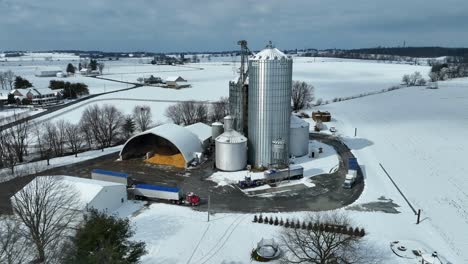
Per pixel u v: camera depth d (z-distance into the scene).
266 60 69.00
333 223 46.00
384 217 52.97
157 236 46.88
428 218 53.16
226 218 52.41
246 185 64.06
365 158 82.44
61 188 49.84
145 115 116.44
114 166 75.69
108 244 31.56
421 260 40.66
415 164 78.81
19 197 46.94
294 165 76.25
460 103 161.00
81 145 96.62
